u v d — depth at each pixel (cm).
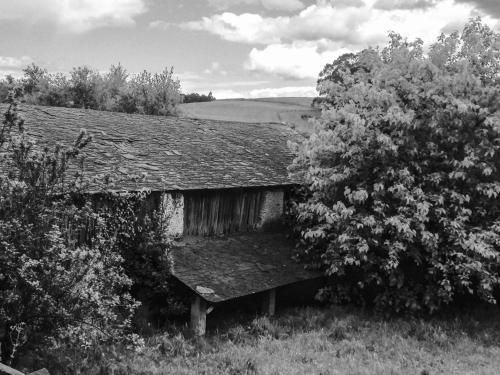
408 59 1337
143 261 1098
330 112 1280
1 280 704
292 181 1465
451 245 1234
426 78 1299
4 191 697
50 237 701
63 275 711
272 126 2027
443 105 1234
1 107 1343
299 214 1377
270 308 1247
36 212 714
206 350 995
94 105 3183
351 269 1354
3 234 680
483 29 1367
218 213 1352
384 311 1305
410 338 1145
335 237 1286
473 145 1233
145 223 1095
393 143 1217
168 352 959
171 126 1642
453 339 1162
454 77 1220
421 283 1305
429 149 1243
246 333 1108
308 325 1194
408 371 961
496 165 1260
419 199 1195
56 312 700
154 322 1126
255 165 1495
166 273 1092
